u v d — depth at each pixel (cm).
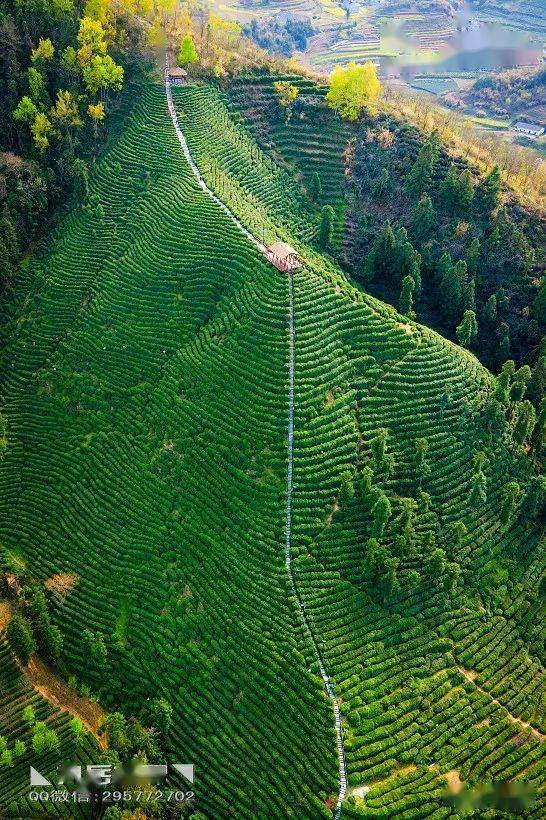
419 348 9712
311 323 9494
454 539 8525
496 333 11238
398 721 7106
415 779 6788
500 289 11338
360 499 8444
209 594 7906
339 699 7138
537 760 7088
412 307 11431
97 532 8700
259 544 8038
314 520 8212
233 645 7531
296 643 7431
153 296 10431
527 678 7712
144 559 8381
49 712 7381
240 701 7269
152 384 9700
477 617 8088
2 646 7712
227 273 10175
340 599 7806
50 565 8562
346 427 8850
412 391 9388
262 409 8812
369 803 6556
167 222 11044
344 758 6812
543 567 8700
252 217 10994
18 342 10756
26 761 6994
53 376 10281
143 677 7612
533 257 11538
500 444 9531
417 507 8512
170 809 6756
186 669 7544
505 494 9050
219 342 9581
